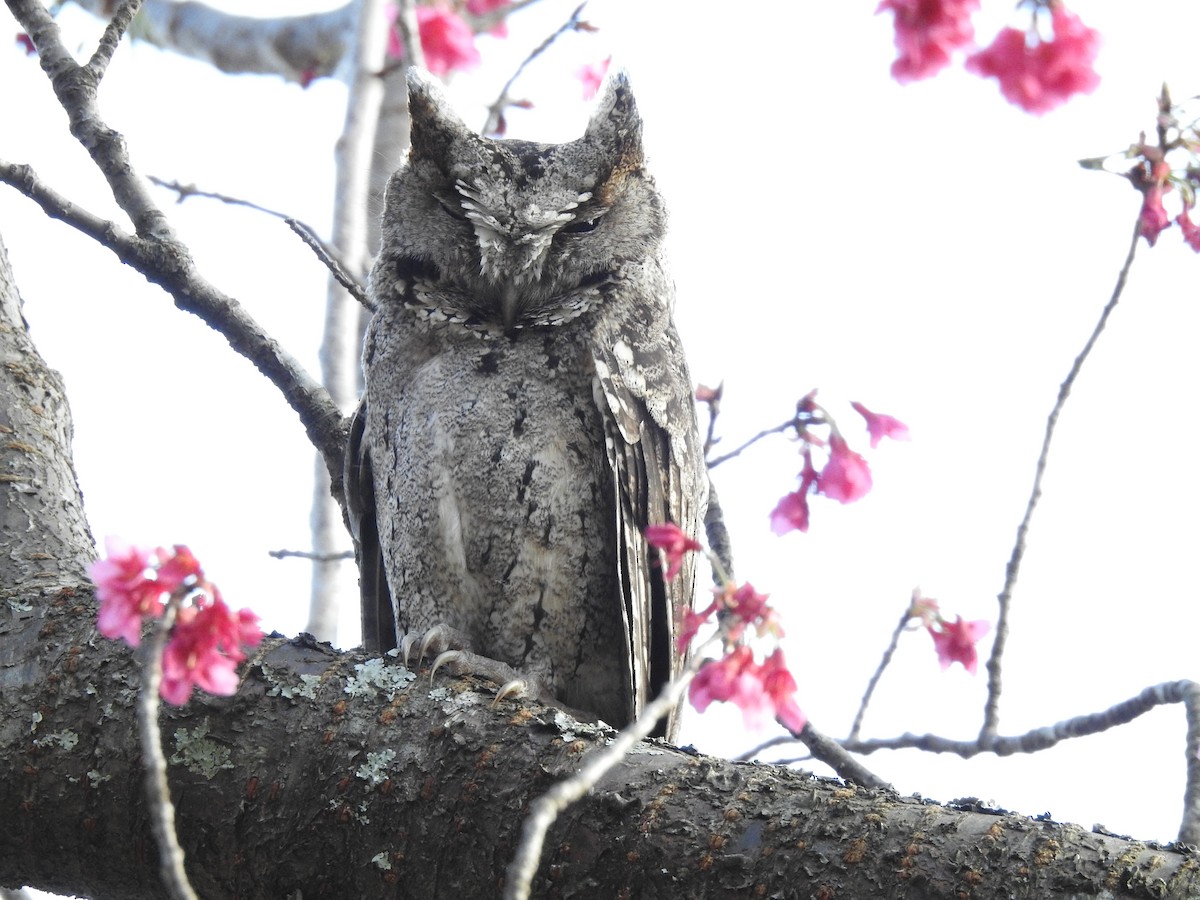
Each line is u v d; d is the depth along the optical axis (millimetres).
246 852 6145
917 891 5176
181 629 5594
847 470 8305
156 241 8641
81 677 6457
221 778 6195
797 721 6242
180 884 4207
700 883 5461
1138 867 4988
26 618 6734
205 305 8859
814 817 5465
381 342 9383
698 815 5598
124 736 6305
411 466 9062
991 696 9070
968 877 5141
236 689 6340
